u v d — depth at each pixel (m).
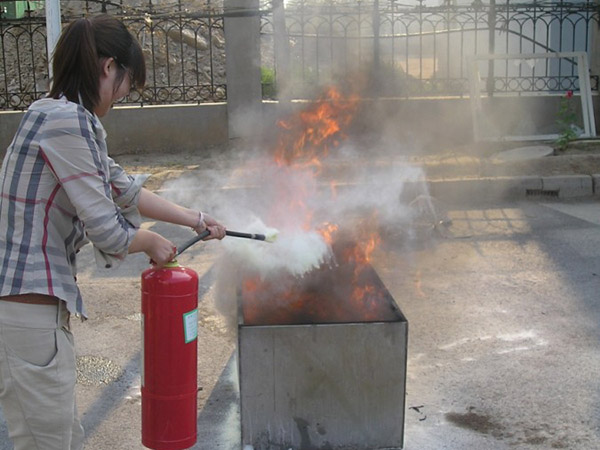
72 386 2.45
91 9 10.98
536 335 4.69
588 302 5.24
